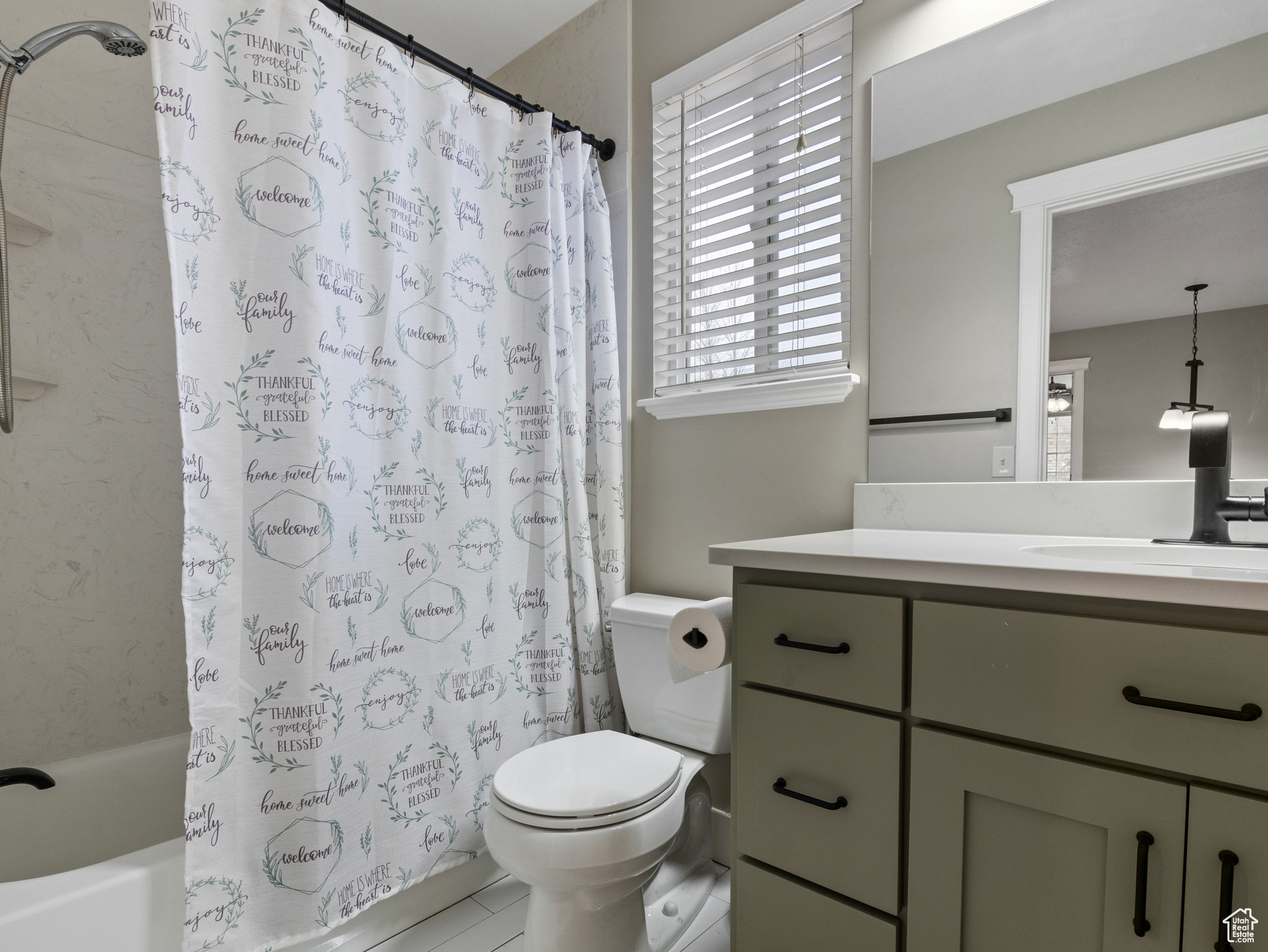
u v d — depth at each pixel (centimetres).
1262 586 69
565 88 227
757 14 181
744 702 114
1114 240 127
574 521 187
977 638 88
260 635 127
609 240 204
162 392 179
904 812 96
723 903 163
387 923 149
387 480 149
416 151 159
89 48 168
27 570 159
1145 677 76
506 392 177
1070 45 133
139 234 176
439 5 213
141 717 175
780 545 119
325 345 135
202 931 117
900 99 154
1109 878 79
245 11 128
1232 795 71
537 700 179
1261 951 70
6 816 139
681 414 194
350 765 138
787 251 179
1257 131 114
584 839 115
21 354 158
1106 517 127
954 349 146
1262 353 113
